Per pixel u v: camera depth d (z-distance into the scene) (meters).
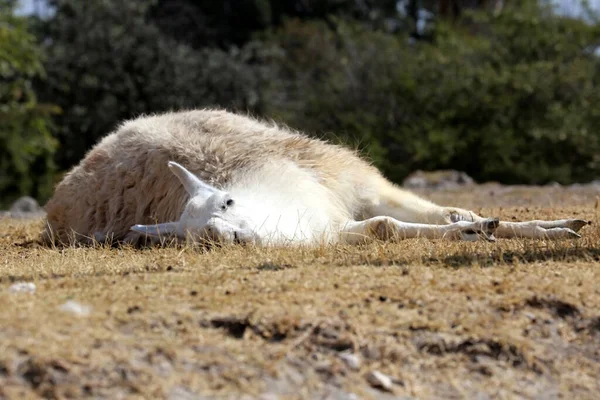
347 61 63.31
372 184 19.23
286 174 18.09
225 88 64.38
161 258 15.70
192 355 10.74
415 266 14.05
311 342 11.28
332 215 18.16
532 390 11.02
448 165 57.84
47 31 67.44
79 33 63.66
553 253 14.95
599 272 13.63
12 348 10.34
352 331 11.46
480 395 10.81
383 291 12.62
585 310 12.30
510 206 28.00
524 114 58.41
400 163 58.28
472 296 12.51
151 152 19.48
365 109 60.94
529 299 12.43
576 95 58.69
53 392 9.93
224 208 16.34
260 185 17.80
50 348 10.40
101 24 63.84
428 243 16.44
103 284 13.08
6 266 15.92
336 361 11.01
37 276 14.03
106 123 61.88
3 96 57.62
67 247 19.69
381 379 10.74
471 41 64.75
